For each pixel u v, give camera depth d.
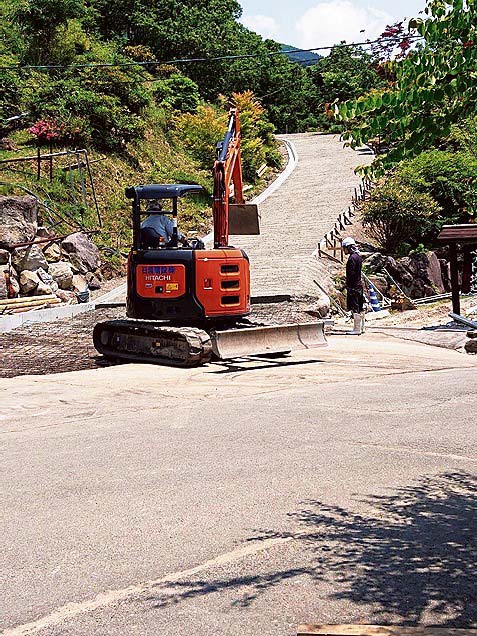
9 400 10.48
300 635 3.36
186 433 8.20
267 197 38.59
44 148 31.03
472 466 6.75
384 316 22.91
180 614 3.92
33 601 4.13
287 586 4.21
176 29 60.00
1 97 31.88
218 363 13.91
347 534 5.01
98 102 34.31
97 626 3.83
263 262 27.02
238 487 6.12
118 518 5.43
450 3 4.82
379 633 3.34
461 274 30.45
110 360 14.63
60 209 27.31
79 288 23.62
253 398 10.41
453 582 4.21
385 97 5.04
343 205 35.41
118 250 27.45
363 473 6.51
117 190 31.59
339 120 5.30
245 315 14.55
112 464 6.93
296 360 14.25
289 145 56.91
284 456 7.09
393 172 32.66
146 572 4.47
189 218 32.97
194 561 4.62
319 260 27.55
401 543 4.83
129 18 58.22
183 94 46.03
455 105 5.04
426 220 30.70
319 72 72.31
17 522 5.43
